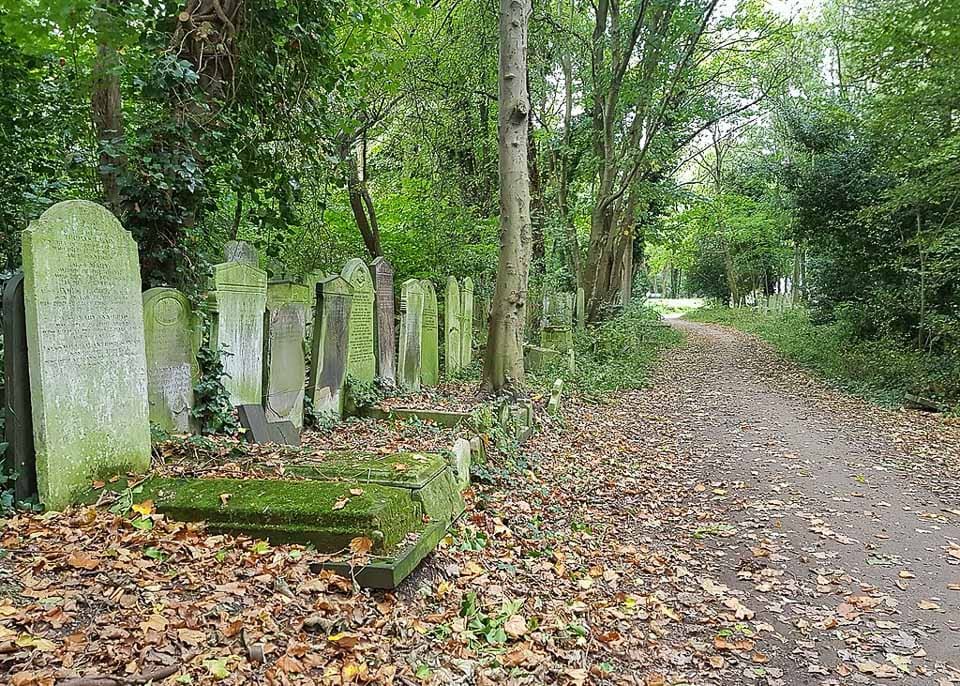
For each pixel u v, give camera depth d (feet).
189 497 15.07
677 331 105.19
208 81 26.81
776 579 17.47
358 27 35.78
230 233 38.55
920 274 51.80
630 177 69.51
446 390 39.50
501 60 33.88
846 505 23.75
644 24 63.21
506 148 34.04
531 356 51.96
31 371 14.92
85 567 12.30
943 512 22.94
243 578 12.59
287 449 20.92
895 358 49.96
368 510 14.14
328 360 29.30
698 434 36.17
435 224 58.08
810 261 82.07
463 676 11.38
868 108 53.83
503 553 17.43
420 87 60.59
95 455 16.21
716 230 123.85
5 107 26.91
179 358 22.40
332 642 11.21
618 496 24.54
